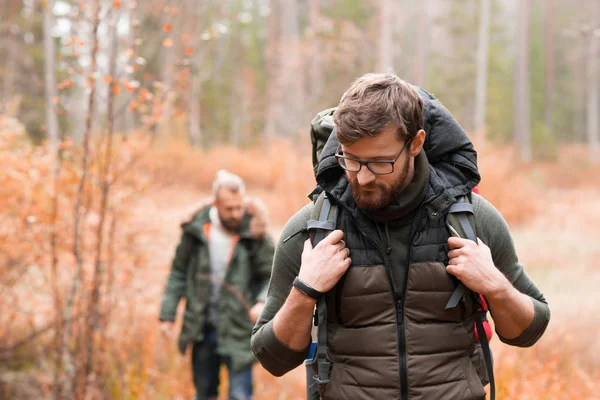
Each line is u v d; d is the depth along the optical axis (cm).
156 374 473
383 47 2088
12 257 464
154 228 504
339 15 2717
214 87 3080
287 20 2827
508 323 187
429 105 194
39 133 1767
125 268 473
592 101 3447
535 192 1335
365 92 171
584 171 2750
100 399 440
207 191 1608
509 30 4244
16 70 2028
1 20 1870
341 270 182
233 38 3381
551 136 3406
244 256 432
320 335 187
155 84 438
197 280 434
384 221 182
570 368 424
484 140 1314
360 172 173
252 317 409
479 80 2598
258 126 3200
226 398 463
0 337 495
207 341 440
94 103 420
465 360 186
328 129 199
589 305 603
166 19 472
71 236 452
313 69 2272
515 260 199
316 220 191
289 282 201
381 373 181
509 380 368
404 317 182
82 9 420
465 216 185
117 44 424
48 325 467
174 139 1684
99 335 452
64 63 438
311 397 203
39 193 445
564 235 1029
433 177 185
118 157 452
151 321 518
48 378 462
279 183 1305
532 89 3931
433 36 3419
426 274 181
